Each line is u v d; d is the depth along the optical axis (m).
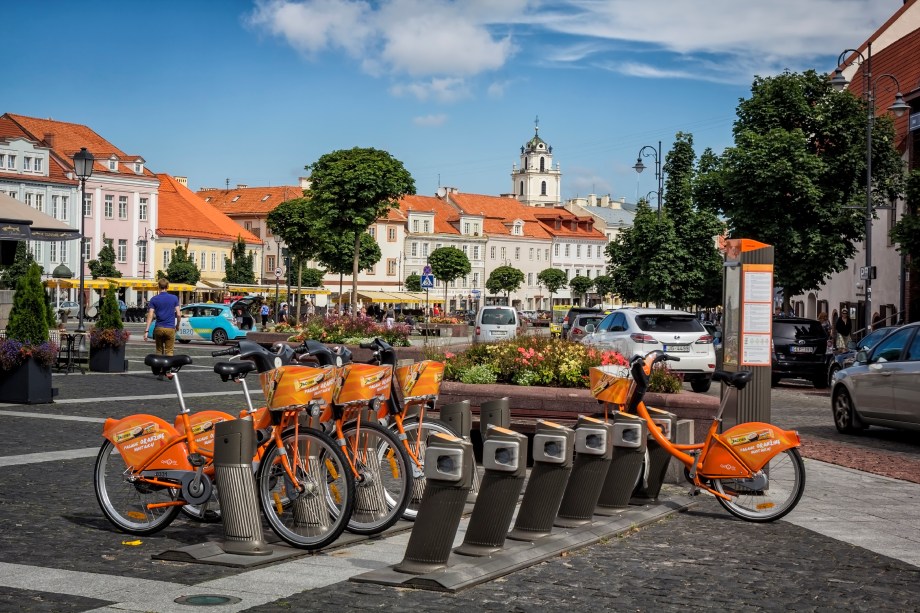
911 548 8.43
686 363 23.73
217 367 7.75
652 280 52.94
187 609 6.06
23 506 9.06
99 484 8.21
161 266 96.12
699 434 11.33
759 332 10.78
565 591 6.76
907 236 30.14
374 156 50.62
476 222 135.88
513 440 7.37
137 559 7.30
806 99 36.12
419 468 8.88
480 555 7.39
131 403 18.08
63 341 25.55
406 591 6.64
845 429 17.48
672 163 53.72
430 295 127.12
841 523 9.44
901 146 44.34
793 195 34.97
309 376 7.55
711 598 6.69
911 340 16.41
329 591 6.57
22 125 88.31
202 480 7.97
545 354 12.89
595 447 8.73
